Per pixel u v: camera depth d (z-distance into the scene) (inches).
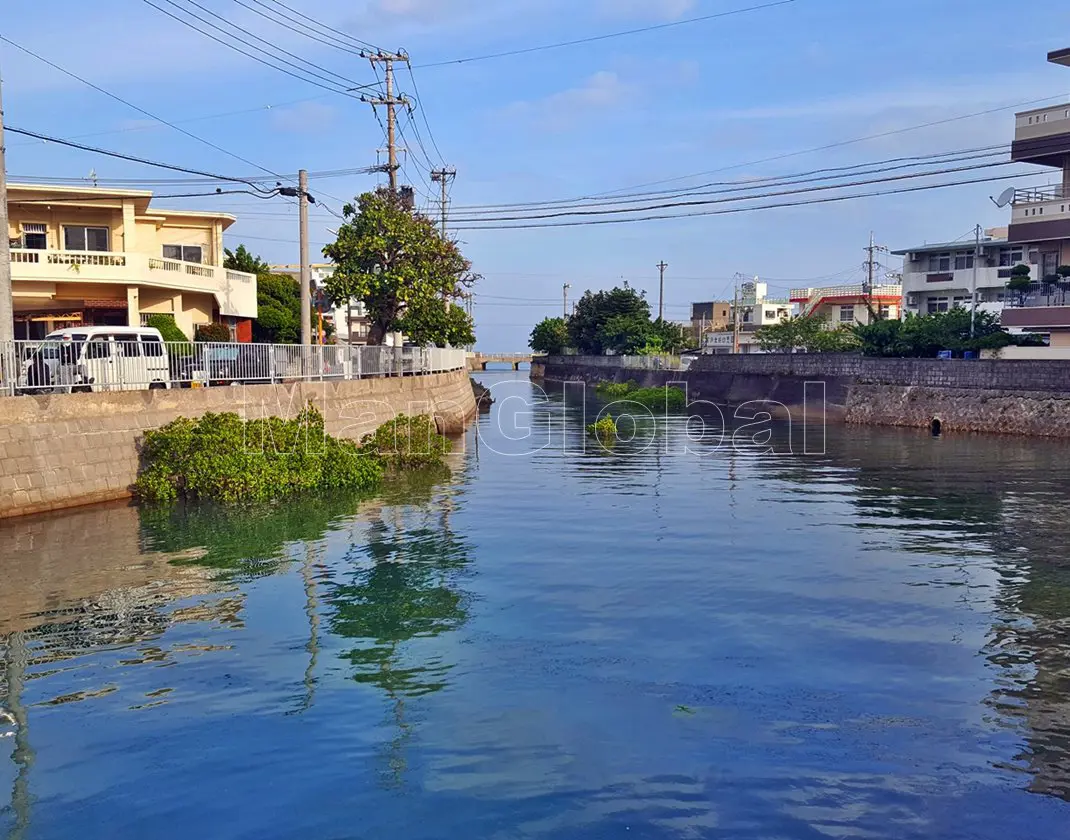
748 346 3484.3
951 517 775.1
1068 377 1460.4
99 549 638.5
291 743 332.5
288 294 1861.5
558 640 445.7
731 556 625.6
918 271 2374.5
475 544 665.0
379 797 293.6
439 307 1451.8
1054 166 1569.9
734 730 341.7
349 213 1411.2
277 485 879.1
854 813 283.1
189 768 314.3
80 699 374.3
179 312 1416.1
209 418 859.4
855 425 1772.9
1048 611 492.1
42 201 1264.8
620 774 308.3
